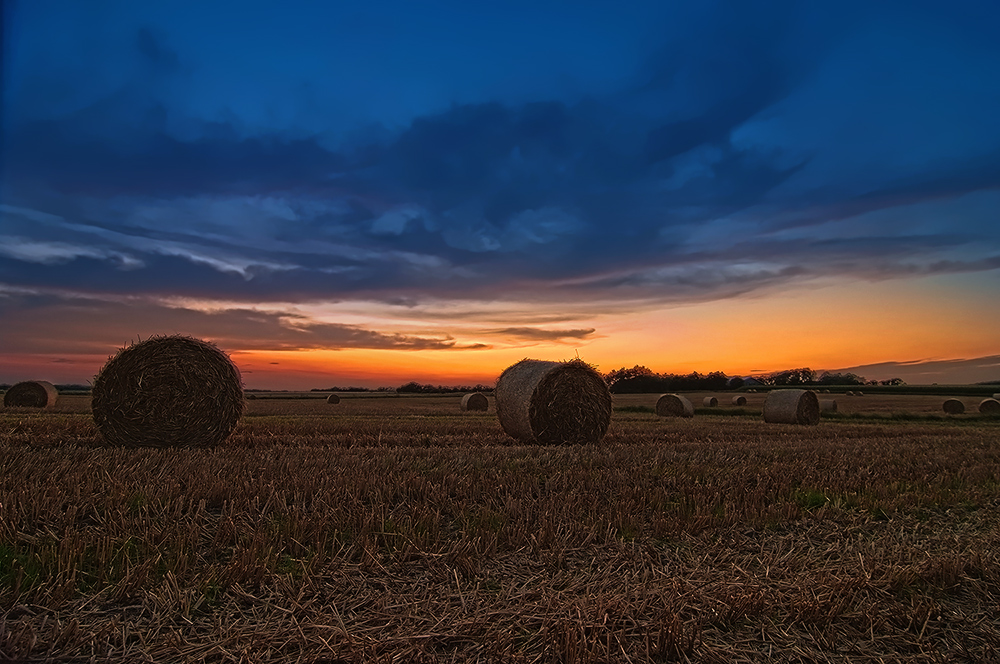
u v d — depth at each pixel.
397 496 6.48
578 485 7.11
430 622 3.68
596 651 3.30
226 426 11.77
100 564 4.25
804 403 22.50
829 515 6.63
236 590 4.00
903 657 3.48
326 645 3.31
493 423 18.06
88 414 18.08
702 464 9.16
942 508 7.23
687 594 4.10
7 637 3.27
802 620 3.86
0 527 4.67
